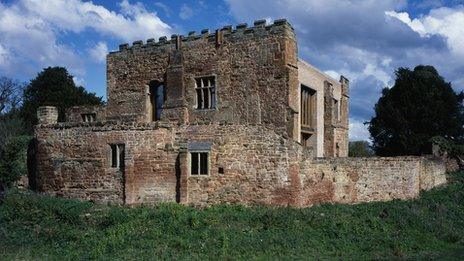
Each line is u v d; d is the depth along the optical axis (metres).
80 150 26.44
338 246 20.11
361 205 26.64
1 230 21.06
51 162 27.12
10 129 55.50
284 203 24.12
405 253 19.98
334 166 26.91
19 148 32.94
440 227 24.16
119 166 25.70
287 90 28.00
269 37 28.53
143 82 32.44
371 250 20.06
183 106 30.47
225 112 29.45
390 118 52.22
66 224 22.02
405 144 50.97
